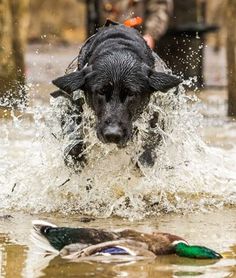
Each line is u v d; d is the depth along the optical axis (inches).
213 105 843.4
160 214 382.0
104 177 405.7
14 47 844.0
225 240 324.8
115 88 381.4
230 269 278.2
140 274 272.1
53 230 299.9
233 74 797.2
